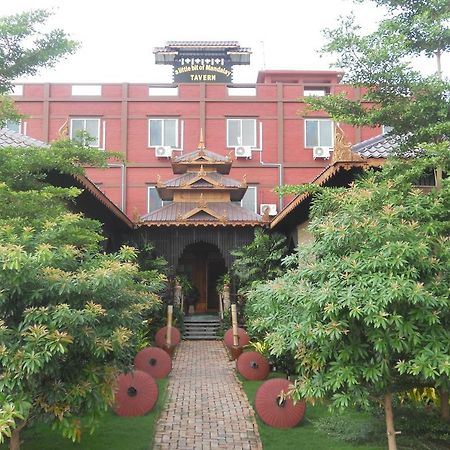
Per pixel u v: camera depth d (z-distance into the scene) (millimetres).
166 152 25078
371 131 25578
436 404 7637
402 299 5148
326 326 5277
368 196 6043
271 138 25844
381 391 5980
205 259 23828
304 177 25609
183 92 25953
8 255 4871
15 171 8047
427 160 6832
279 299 5824
